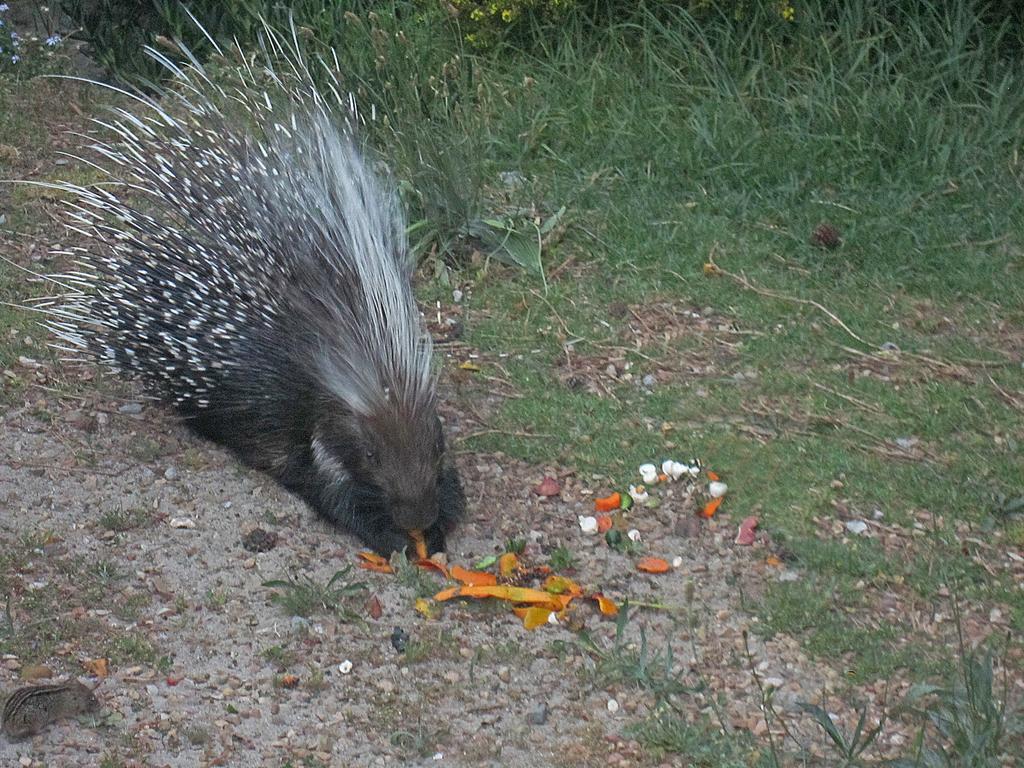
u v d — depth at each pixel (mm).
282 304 4020
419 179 5367
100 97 6660
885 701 3229
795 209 5613
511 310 5094
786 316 5000
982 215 5547
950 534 3855
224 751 3000
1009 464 4148
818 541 3818
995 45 6270
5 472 3965
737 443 4273
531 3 6414
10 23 7000
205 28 6910
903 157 5840
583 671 3303
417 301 5125
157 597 3516
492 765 3012
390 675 3287
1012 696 3232
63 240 5348
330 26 6410
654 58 6340
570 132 6102
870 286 5184
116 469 4066
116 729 3035
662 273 5270
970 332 4918
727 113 6016
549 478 4105
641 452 4246
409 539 3812
